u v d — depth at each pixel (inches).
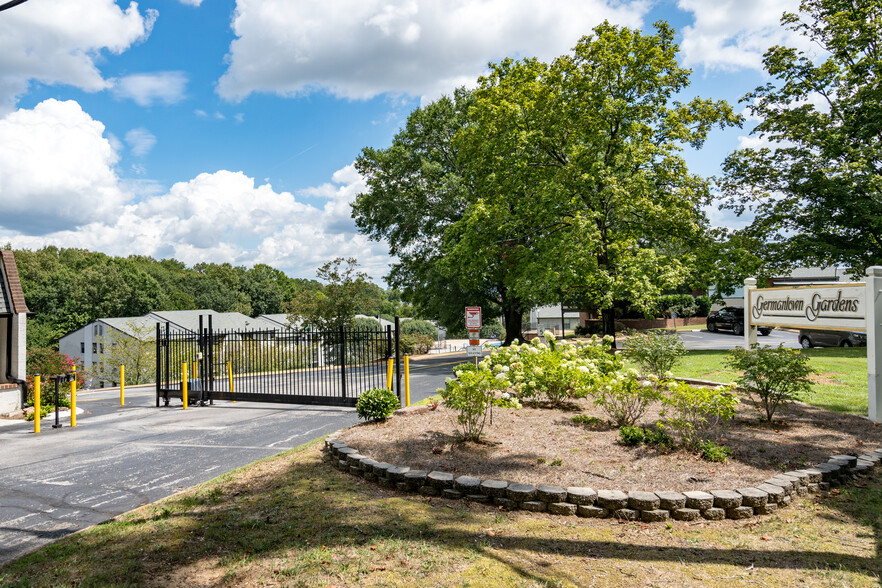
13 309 558.9
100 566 154.5
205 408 538.0
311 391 622.5
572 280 764.0
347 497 206.7
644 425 289.7
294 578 141.9
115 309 2701.8
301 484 226.5
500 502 193.5
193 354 650.8
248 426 416.8
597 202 826.8
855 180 869.8
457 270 1045.2
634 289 770.8
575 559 150.1
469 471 219.1
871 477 219.5
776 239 962.7
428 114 1267.2
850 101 903.7
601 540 163.3
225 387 661.3
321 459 270.4
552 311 2541.8
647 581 136.6
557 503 186.4
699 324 1852.9
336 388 638.5
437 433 281.1
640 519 179.6
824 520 177.6
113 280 2677.2
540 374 350.3
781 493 188.2
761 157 964.6
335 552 156.7
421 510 190.9
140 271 3223.4
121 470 289.9
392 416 330.6
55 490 254.8
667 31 813.9
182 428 418.9
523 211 880.9
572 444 255.0
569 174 791.1
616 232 888.9
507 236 981.8
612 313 832.3
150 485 259.3
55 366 689.0
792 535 165.8
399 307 3816.4
